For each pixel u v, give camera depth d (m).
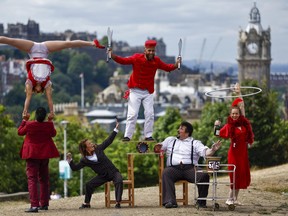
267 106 117.81
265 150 112.88
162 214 31.64
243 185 33.22
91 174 114.00
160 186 34.06
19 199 51.25
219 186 40.56
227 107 124.88
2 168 90.69
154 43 33.75
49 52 33.81
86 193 34.56
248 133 33.22
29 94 33.62
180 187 42.03
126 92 34.34
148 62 33.84
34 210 33.25
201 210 32.59
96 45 33.56
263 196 37.31
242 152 33.22
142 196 38.84
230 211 32.53
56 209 34.41
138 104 34.12
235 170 33.12
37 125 33.38
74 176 112.31
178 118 144.00
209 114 127.06
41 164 33.78
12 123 98.62
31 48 33.59
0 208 37.78
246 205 34.38
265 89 119.44
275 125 117.00
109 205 34.53
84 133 145.12
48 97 33.81
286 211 33.06
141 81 34.00
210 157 32.88
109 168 34.31
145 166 111.81
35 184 33.47
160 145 33.75
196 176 32.97
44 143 33.50
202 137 125.44
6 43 33.50
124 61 33.78
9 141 95.19
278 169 51.62
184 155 33.38
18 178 92.31
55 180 110.06
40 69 33.44
